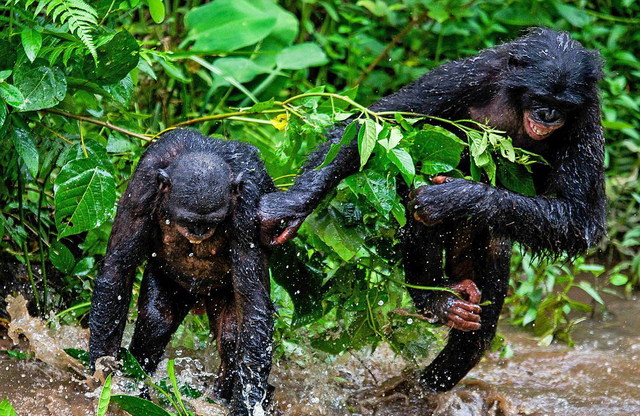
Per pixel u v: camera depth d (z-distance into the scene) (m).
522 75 7.35
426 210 7.24
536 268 10.30
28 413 6.79
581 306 9.73
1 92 6.99
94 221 7.29
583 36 12.69
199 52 9.00
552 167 7.72
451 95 7.70
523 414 7.93
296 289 7.79
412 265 7.96
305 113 7.53
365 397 8.00
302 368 8.24
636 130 12.46
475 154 7.03
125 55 7.35
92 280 8.63
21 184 8.21
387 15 12.38
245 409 6.70
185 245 6.93
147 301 7.13
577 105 7.24
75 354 7.26
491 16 12.77
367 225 7.74
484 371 8.90
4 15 7.90
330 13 12.30
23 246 8.18
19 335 7.99
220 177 6.53
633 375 8.84
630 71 12.84
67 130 8.06
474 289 7.70
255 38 11.70
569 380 8.72
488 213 7.27
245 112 7.73
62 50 7.26
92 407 6.90
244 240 6.77
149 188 6.77
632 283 10.92
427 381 8.18
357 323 7.88
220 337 7.17
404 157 6.77
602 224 7.78
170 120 11.07
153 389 7.22
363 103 12.05
